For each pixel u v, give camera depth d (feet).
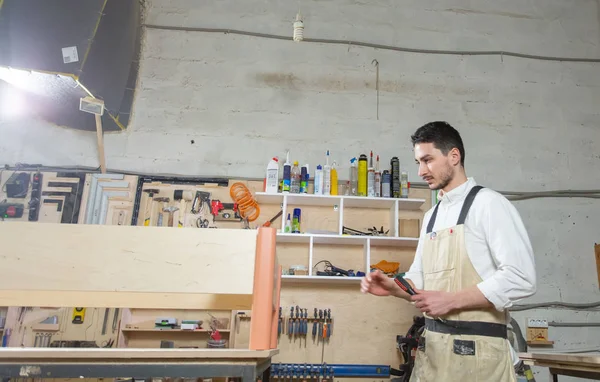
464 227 5.44
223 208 11.66
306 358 10.89
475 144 13.02
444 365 5.04
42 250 3.65
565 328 11.75
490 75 13.66
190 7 13.47
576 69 13.96
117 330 10.55
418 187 12.37
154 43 13.08
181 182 11.93
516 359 5.29
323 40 13.46
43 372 3.30
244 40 13.34
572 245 12.38
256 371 3.48
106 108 10.96
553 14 14.40
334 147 12.65
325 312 11.06
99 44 9.03
